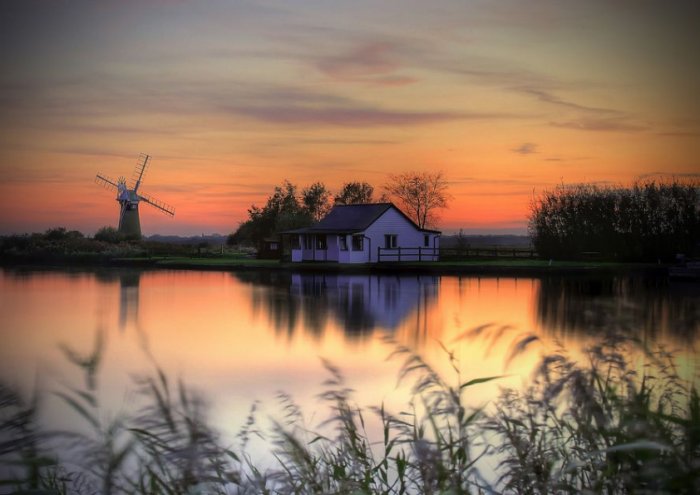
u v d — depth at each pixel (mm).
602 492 2807
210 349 16766
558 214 52531
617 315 3348
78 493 3033
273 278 43750
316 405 9250
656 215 47250
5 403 2803
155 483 2766
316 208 82188
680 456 2430
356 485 3264
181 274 49875
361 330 19297
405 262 54500
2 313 25656
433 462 2854
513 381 9102
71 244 76000
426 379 3066
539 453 3096
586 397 2855
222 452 2812
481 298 27922
